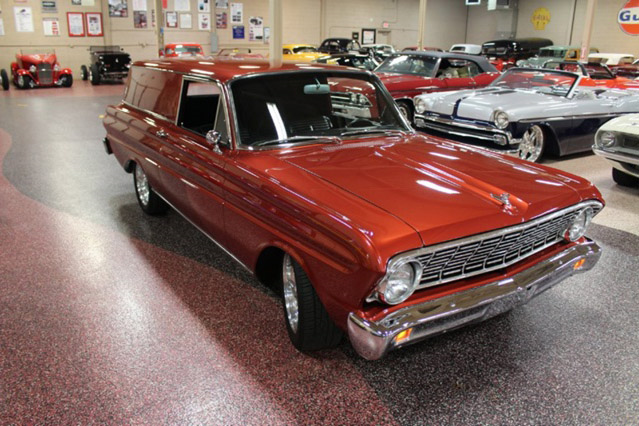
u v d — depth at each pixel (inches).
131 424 92.3
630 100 315.6
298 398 99.7
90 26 838.5
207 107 152.9
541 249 111.1
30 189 235.8
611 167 291.0
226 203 124.1
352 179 106.8
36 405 96.7
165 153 151.8
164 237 178.9
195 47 783.1
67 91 669.3
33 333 120.0
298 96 134.1
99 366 108.3
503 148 276.5
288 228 102.5
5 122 420.5
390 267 84.2
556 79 309.0
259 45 994.1
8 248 168.6
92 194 229.3
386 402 99.1
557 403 99.1
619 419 95.0
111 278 148.4
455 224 90.9
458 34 1210.0
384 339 85.2
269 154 121.6
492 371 108.7
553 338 120.8
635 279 151.4
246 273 152.6
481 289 96.0
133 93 187.2
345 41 820.6
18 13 778.2
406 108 380.5
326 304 97.0
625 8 919.0
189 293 140.3
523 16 1096.2
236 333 121.5
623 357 113.7
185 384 103.1
